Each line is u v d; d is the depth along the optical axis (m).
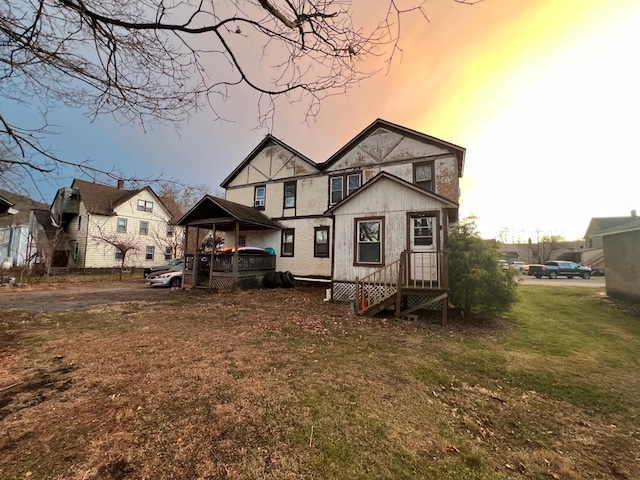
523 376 4.05
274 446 2.37
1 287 13.52
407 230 8.61
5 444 2.32
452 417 2.95
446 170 11.38
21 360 4.21
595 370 4.28
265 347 5.00
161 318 7.20
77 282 16.53
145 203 24.62
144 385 3.44
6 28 2.05
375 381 3.74
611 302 9.93
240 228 15.80
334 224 9.70
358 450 2.36
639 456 2.43
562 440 2.63
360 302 9.02
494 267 7.22
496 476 2.12
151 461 2.15
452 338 5.91
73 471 2.04
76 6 2.04
